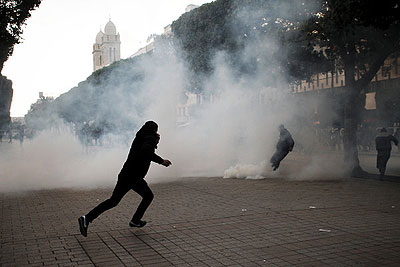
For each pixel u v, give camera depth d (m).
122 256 4.88
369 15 9.60
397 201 8.12
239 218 6.71
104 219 6.82
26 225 6.48
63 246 5.30
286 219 6.58
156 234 5.82
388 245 5.12
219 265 4.52
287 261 4.59
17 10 14.42
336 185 10.44
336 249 4.98
